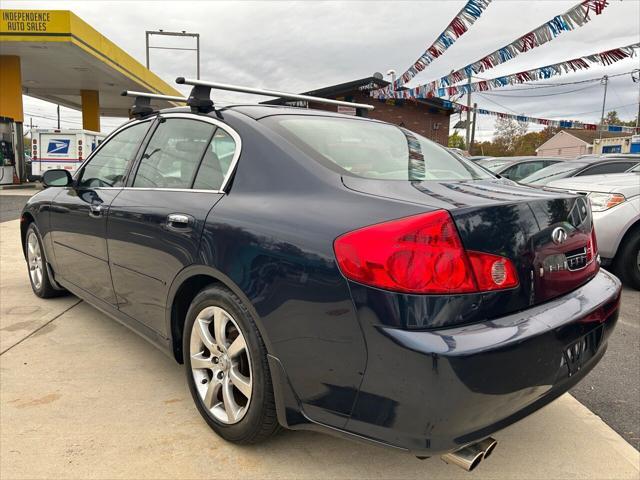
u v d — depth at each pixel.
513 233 1.84
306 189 2.07
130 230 2.79
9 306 4.23
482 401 1.66
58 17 15.72
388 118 22.48
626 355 3.53
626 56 5.73
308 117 2.68
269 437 2.23
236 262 2.09
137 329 2.93
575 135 58.44
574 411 2.74
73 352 3.31
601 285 2.30
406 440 1.70
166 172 2.79
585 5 4.95
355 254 1.73
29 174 23.83
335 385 1.82
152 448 2.29
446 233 1.69
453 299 1.68
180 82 2.57
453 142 57.50
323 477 2.12
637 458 2.30
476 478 2.14
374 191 1.96
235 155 2.39
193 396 2.49
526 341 1.73
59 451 2.24
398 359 1.64
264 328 1.99
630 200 5.04
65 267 3.77
